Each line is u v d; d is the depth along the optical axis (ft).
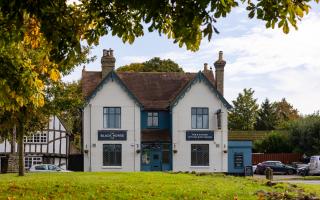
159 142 155.22
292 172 173.99
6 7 30.96
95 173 88.89
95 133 152.56
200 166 154.40
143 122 157.99
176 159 153.99
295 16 33.65
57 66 41.88
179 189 56.29
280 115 351.46
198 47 33.35
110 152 152.97
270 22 33.86
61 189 55.93
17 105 50.01
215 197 51.80
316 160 159.53
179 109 155.02
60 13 33.73
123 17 36.83
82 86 160.04
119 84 154.30
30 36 40.04
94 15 36.99
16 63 46.75
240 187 59.88
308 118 210.79
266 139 218.79
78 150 200.95
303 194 53.42
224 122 155.63
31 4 31.45
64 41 34.06
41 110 91.35
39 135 169.37
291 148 212.84
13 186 57.93
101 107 153.28
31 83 47.09
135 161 152.87
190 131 154.71
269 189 59.00
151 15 30.40
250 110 329.11
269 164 175.83
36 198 49.98
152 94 163.22
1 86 46.44
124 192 54.13
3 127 83.71
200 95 155.94
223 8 29.89
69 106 94.27
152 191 54.95
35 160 168.35
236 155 158.40
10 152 164.14
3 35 35.17
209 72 174.81
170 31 36.86
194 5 30.48
